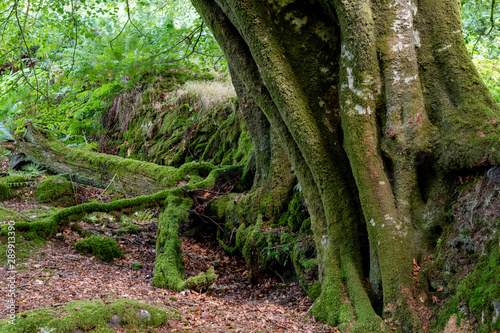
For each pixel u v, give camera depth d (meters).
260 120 6.32
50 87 9.27
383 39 3.81
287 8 4.07
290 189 5.91
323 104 4.19
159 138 10.67
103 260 5.61
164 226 5.79
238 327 3.38
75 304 3.04
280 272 5.52
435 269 3.43
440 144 3.62
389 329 3.30
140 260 5.88
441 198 3.64
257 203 6.09
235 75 6.27
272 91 4.16
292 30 4.13
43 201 7.88
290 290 5.11
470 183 3.46
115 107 12.34
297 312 4.30
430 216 3.65
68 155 9.16
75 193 8.29
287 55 4.18
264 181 6.23
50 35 8.64
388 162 3.83
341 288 3.85
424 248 3.62
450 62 3.76
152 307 3.22
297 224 5.53
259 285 5.53
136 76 10.80
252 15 4.04
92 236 5.85
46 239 5.57
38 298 3.43
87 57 9.48
